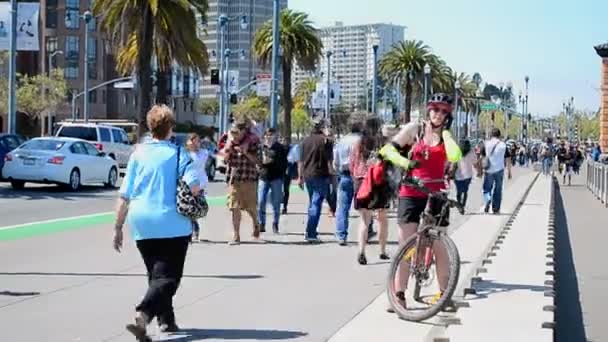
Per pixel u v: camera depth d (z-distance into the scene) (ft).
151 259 23.49
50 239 47.39
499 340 21.90
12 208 67.82
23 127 270.46
